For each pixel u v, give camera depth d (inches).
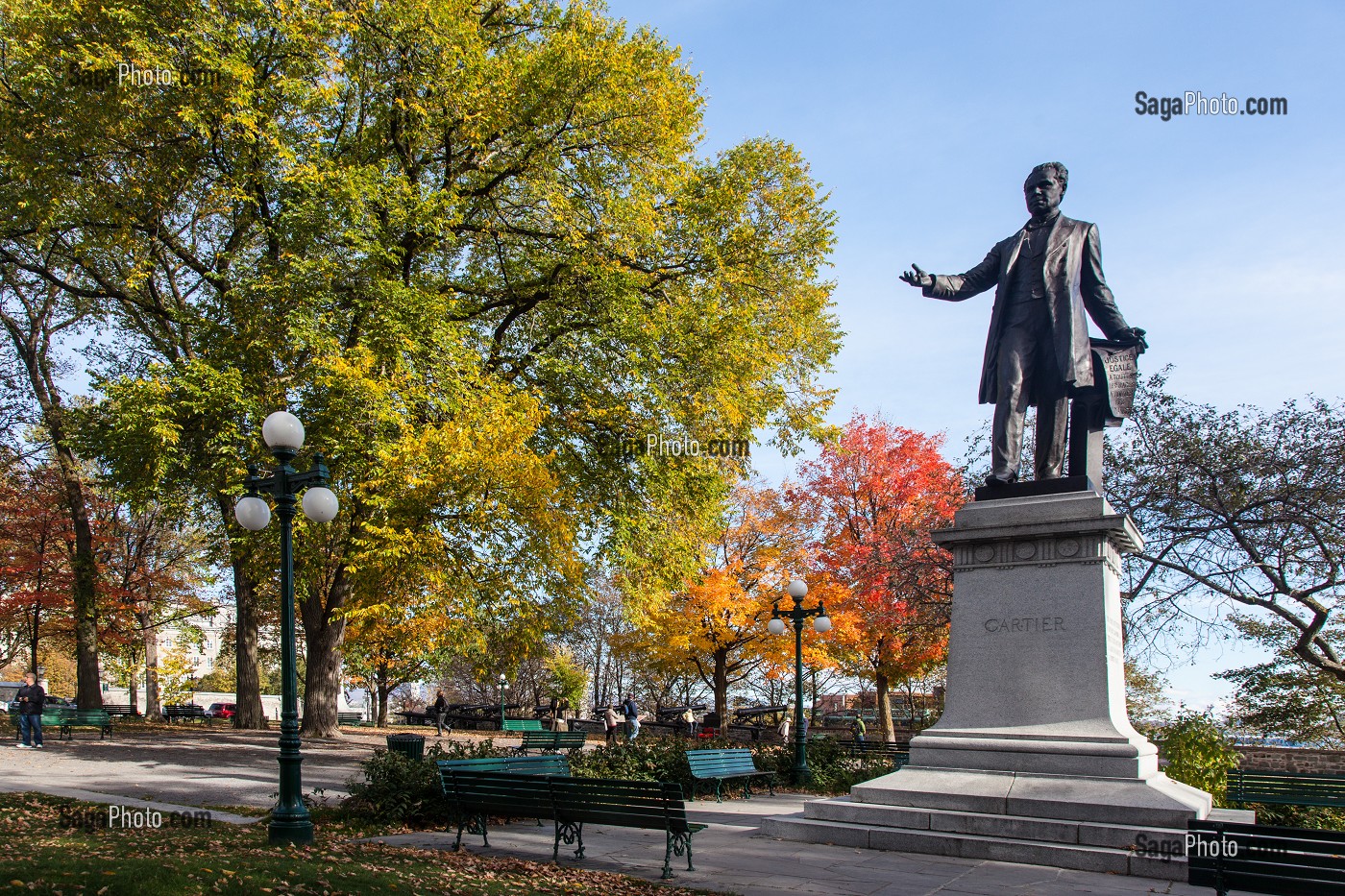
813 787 699.4
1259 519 813.2
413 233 834.2
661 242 919.7
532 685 2108.8
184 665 2038.6
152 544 1443.2
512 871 349.4
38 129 754.8
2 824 406.0
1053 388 476.4
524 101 831.1
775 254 949.8
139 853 328.8
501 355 939.3
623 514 862.5
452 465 695.7
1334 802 520.1
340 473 780.0
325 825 448.1
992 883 337.4
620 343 852.6
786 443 991.6
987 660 444.8
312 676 997.8
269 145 760.3
